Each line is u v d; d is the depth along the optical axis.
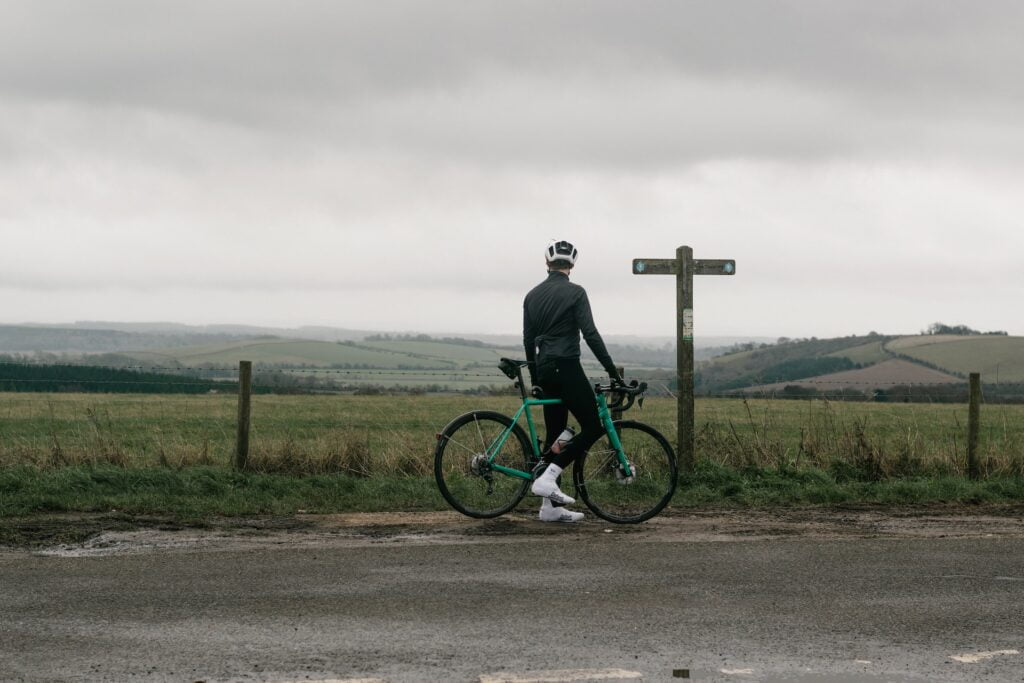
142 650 5.29
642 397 9.90
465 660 5.18
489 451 9.67
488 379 106.62
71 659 5.12
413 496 10.91
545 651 5.36
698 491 11.58
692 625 5.90
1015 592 6.80
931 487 11.92
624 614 6.13
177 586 6.72
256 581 6.89
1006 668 5.14
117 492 10.95
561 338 9.38
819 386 109.06
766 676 4.98
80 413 29.42
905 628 5.88
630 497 9.77
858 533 9.13
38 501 9.95
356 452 13.48
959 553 8.14
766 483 12.09
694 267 12.74
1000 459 13.57
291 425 29.31
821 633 5.76
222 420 30.66
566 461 9.43
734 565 7.59
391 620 5.94
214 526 9.05
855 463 13.49
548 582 6.95
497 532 8.92
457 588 6.75
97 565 7.34
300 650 5.32
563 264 9.54
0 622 5.80
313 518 9.59
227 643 5.43
